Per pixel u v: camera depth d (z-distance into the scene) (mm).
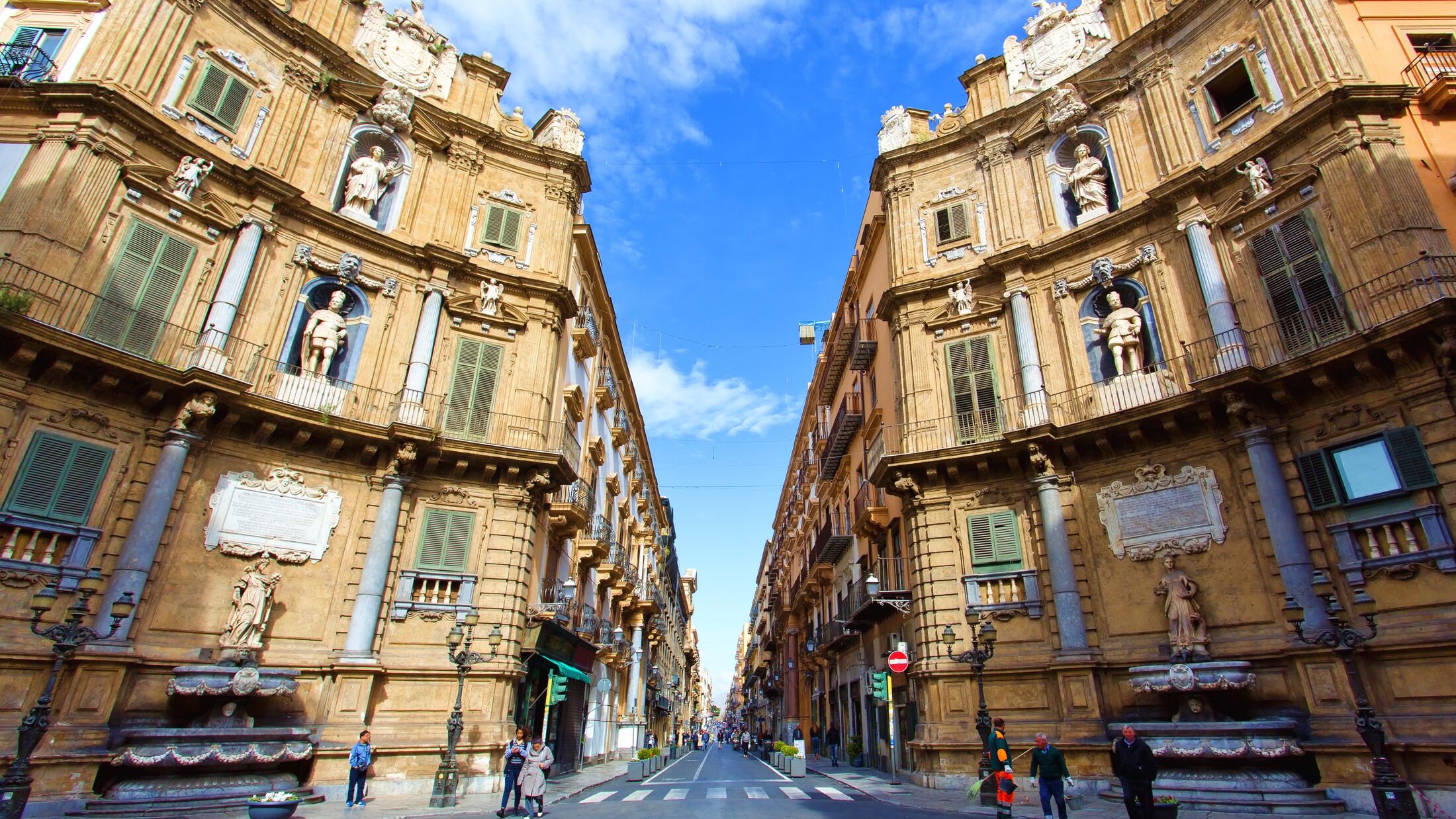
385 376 17984
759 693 82250
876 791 15984
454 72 21922
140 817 10961
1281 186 15000
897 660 18047
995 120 20844
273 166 17484
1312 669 12445
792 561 48531
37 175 13711
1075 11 20766
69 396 13391
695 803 14297
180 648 13859
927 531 18016
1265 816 10867
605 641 27766
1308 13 15578
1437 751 10758
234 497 15203
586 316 25609
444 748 15500
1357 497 12641
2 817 8641
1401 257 12914
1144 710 14344
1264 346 14641
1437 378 12008
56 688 12055
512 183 21688
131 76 15344
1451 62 14727
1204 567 14445
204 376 14320
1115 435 15953
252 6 17703
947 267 20469
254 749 12672
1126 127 18594
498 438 18797
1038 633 16078
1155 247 16984
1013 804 13172
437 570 17094
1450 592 11453
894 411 22875
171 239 15398
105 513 13477
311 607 15734
